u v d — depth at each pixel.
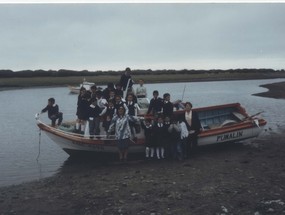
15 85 143.25
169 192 10.06
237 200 9.19
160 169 12.82
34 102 64.19
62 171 13.73
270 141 17.67
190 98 61.56
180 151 14.13
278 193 9.62
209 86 123.69
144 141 14.77
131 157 15.09
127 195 10.02
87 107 14.96
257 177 11.25
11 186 11.79
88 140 14.66
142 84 16.70
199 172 12.16
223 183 10.73
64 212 9.04
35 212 9.15
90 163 14.77
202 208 8.74
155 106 14.98
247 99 49.69
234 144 17.17
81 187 11.08
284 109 34.00
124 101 14.54
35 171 14.02
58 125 16.02
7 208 9.53
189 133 14.32
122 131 13.99
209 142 15.38
